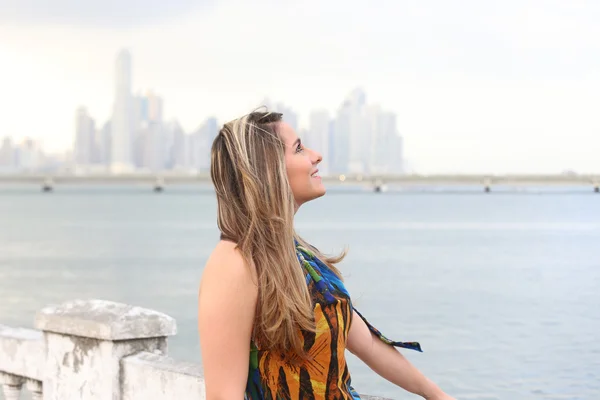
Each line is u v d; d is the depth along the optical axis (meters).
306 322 1.89
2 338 3.81
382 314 19.83
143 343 3.33
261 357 1.95
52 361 3.50
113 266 33.12
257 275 1.88
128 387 3.19
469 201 176.88
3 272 30.73
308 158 2.04
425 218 86.75
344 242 47.47
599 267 32.56
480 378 12.74
